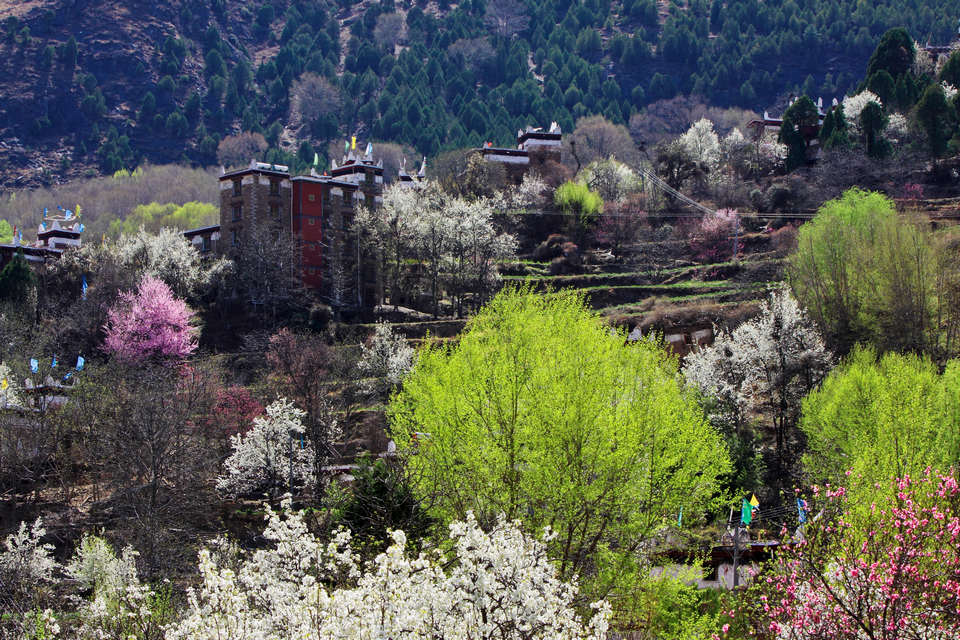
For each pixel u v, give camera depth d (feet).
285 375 280.10
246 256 381.40
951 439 170.30
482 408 125.39
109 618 94.53
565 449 119.03
